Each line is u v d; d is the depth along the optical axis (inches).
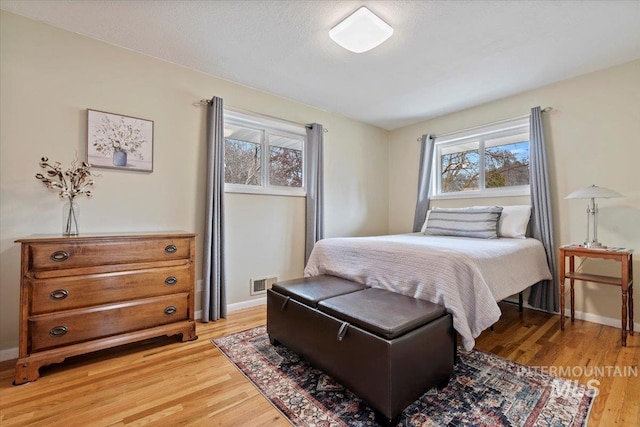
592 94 100.6
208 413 53.3
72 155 81.4
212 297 101.3
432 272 68.2
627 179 93.7
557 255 107.1
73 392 59.4
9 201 73.5
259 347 80.4
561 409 53.7
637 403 55.3
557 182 107.7
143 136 92.5
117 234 78.6
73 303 68.2
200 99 103.8
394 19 73.7
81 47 82.9
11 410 53.8
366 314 57.1
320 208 133.3
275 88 116.2
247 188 116.9
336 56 92.5
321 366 63.4
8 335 73.7
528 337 86.6
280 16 73.7
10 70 73.9
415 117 148.0
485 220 108.8
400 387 50.3
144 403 56.1
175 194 98.7
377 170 163.8
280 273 124.6
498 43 84.4
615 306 96.0
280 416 52.7
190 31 80.5
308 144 132.9
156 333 78.8
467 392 59.4
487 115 128.8
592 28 77.2
